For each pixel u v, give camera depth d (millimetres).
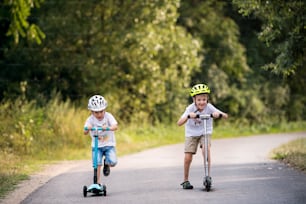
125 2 67562
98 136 25141
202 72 85250
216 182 26984
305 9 34688
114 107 67125
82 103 65438
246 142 61938
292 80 91875
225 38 87562
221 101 87125
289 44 35875
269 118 91812
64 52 65875
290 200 21484
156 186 26250
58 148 47906
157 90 70250
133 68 67438
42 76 67188
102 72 65812
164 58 70812
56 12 66000
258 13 38688
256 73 92438
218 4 89625
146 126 70812
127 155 46375
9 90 63688
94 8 66875
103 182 28391
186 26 86438
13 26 37156
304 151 40156
